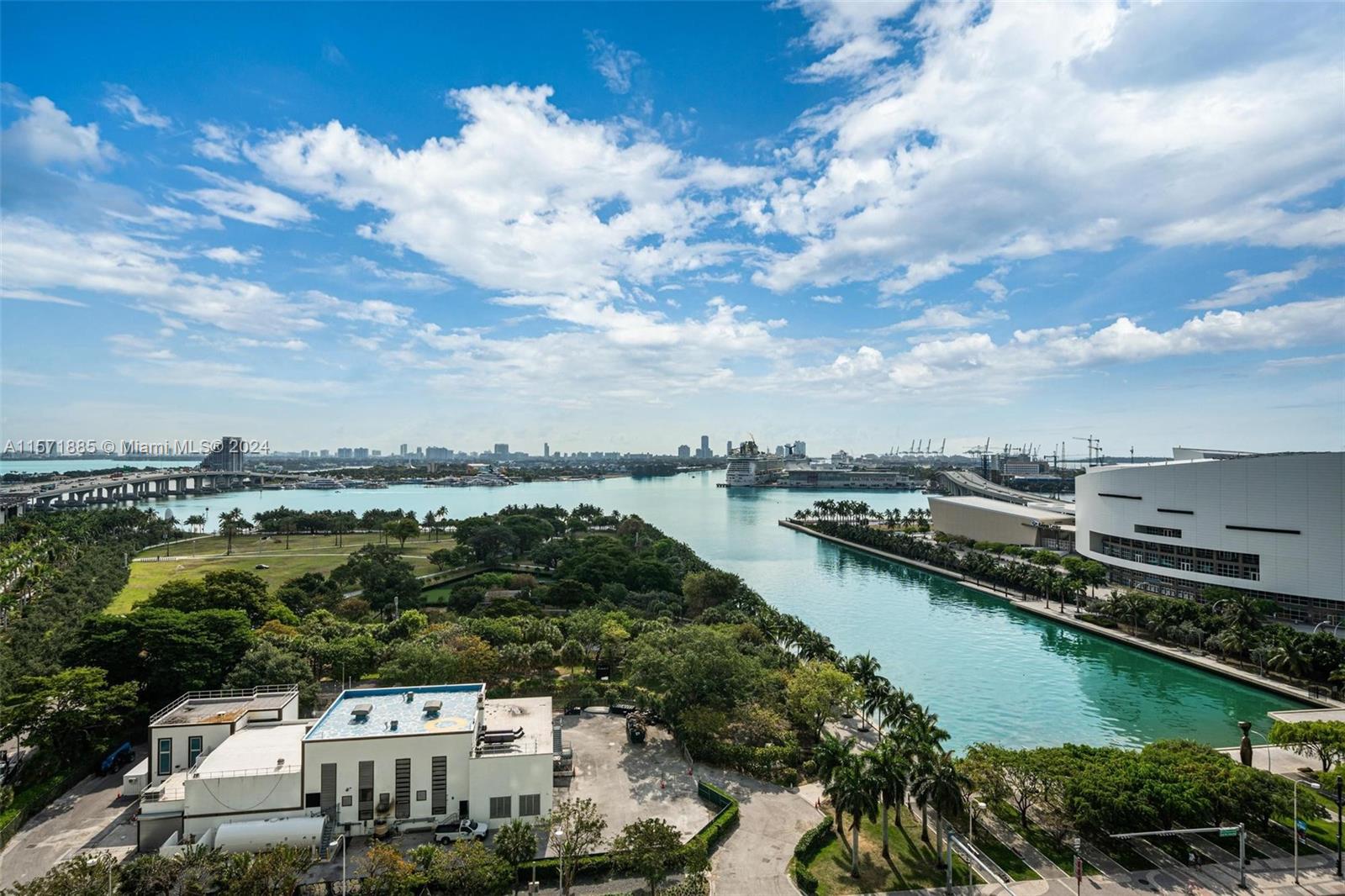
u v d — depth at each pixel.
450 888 59.25
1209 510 176.25
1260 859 67.62
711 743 89.25
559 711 105.06
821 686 94.69
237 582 140.00
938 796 65.00
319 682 113.81
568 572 197.00
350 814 71.69
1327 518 151.50
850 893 62.28
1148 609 156.25
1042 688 125.44
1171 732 106.00
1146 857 67.81
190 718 82.75
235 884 54.56
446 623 133.00
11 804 72.00
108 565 196.00
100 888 52.12
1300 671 120.75
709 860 67.06
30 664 99.75
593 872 64.94
